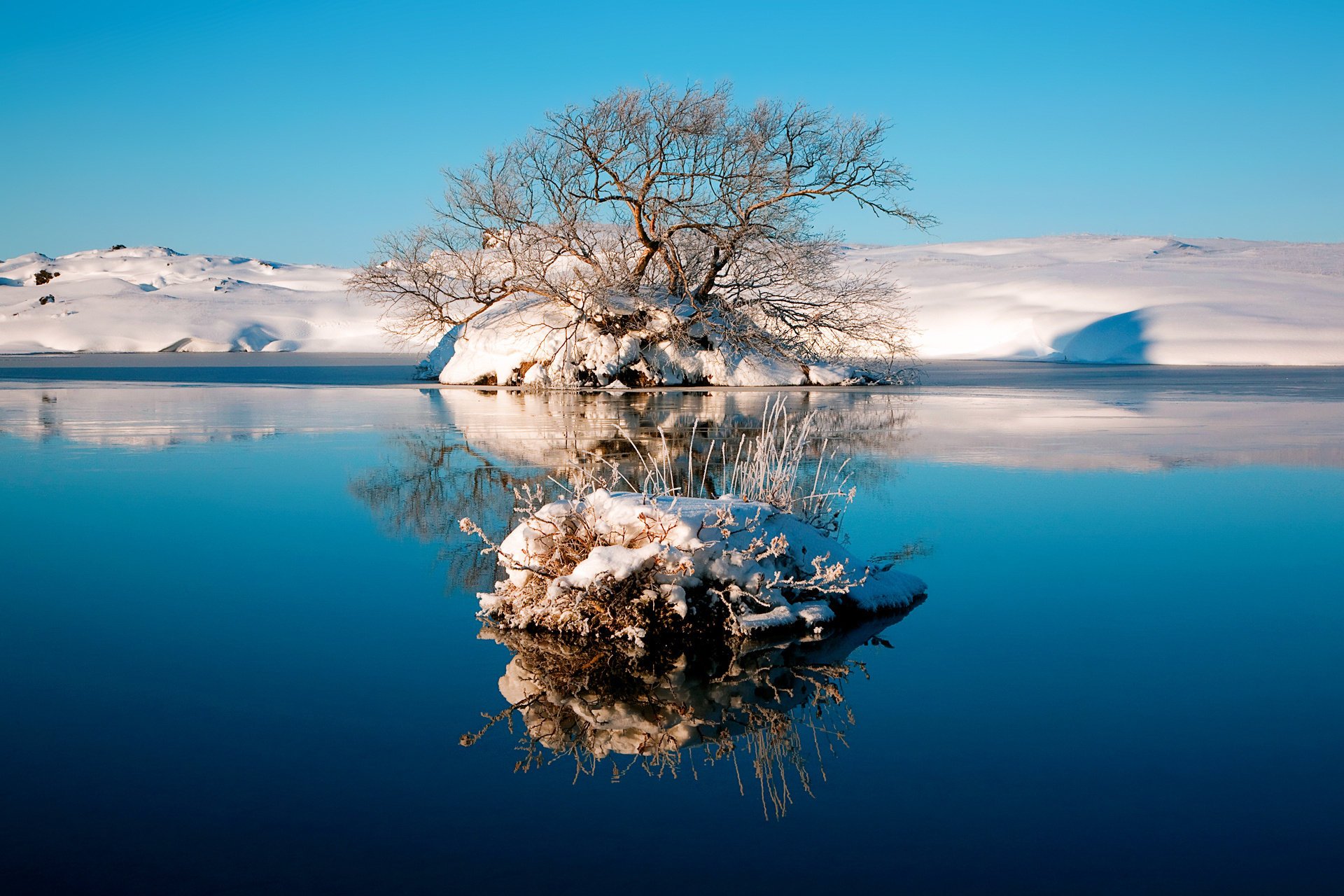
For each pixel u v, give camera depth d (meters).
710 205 34.94
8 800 3.87
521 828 3.71
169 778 4.09
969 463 13.75
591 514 6.86
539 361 35.84
